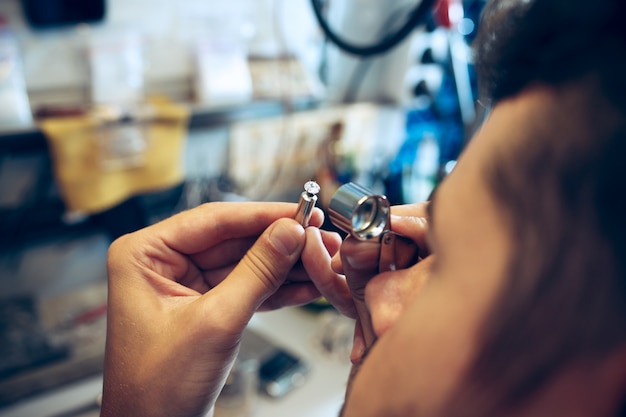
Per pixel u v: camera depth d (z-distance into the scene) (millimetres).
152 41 573
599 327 142
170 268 326
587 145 139
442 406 154
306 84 691
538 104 149
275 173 709
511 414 150
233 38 624
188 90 621
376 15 726
